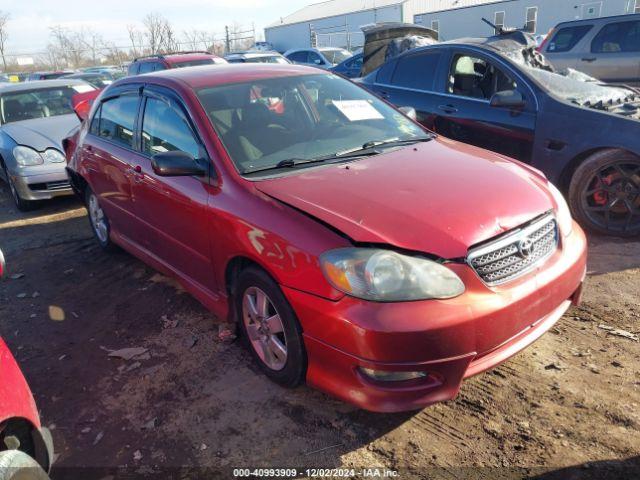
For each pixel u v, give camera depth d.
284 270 2.63
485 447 2.49
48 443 2.18
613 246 4.56
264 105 3.62
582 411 2.65
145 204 3.90
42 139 6.91
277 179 3.04
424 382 2.41
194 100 3.49
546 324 2.76
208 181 3.21
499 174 3.08
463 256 2.44
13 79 19.97
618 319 3.41
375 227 2.50
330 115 3.78
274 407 2.88
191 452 2.63
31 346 3.76
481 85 5.56
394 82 6.34
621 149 4.48
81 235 5.97
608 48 10.46
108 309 4.18
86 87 8.96
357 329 2.33
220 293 3.33
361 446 2.57
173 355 3.45
